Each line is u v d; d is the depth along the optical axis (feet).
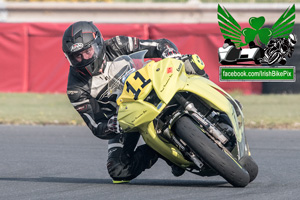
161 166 67.97
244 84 154.30
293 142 87.97
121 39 57.77
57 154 77.00
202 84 49.24
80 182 56.34
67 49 53.72
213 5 268.41
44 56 162.91
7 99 150.10
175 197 46.03
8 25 163.12
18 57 163.43
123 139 57.11
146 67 50.16
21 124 110.93
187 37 154.51
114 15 273.13
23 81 163.94
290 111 124.06
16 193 49.42
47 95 159.53
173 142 49.24
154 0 303.89
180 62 49.67
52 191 50.19
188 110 47.39
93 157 74.84
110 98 55.57
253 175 52.85
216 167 46.21
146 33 155.94
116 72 52.80
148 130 49.01
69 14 275.39
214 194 47.06
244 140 51.70
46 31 162.09
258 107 130.82
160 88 47.55
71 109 132.46
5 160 71.61
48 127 106.83
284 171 62.13
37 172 63.10
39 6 275.59
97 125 54.90
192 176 61.21
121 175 54.75
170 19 270.26
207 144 45.68
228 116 48.26
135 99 48.78
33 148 82.33
